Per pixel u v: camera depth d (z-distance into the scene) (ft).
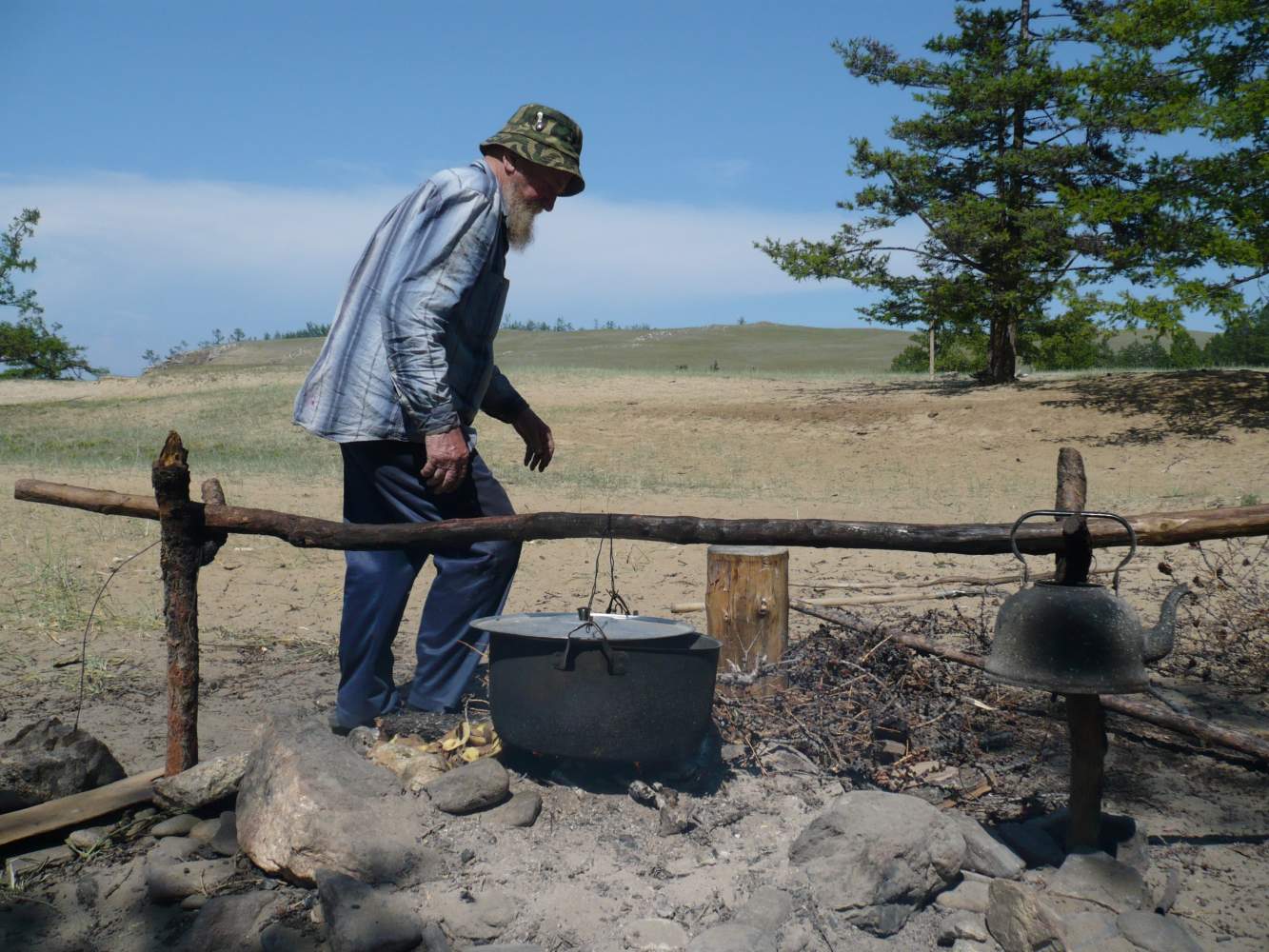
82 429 77.66
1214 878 9.80
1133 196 59.77
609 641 10.29
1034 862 9.95
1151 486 48.24
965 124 82.07
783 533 9.80
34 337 135.64
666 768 11.19
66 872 9.94
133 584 23.61
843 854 8.93
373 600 12.51
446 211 11.48
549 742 10.50
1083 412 65.67
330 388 12.17
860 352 345.10
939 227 83.10
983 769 12.10
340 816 9.36
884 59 84.12
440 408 11.51
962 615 18.12
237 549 27.84
